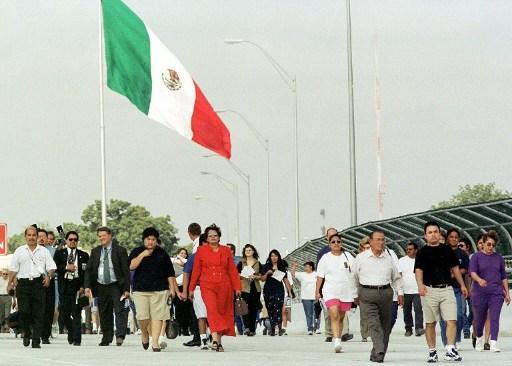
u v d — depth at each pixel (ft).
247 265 265.54
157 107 257.14
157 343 184.24
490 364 148.36
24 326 201.26
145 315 186.60
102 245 202.80
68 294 212.43
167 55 256.32
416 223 258.16
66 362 155.12
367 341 228.63
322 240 323.98
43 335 214.28
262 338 247.91
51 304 213.66
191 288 182.80
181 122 258.16
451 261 154.61
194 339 204.13
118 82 257.34
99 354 176.14
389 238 283.38
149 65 256.32
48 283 198.18
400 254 284.41
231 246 267.59
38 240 230.07
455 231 195.00
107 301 203.21
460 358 154.92
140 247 187.42
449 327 154.71
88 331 300.40
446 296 154.10
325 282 182.50
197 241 195.62
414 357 164.66
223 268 183.21
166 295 186.09
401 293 155.53
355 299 156.35
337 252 182.91
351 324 306.96
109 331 205.05
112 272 202.28
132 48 256.52
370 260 154.51
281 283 268.41
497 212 226.99
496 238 179.22
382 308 154.92
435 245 154.92
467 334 219.20
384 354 153.99
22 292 197.67
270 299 268.21
